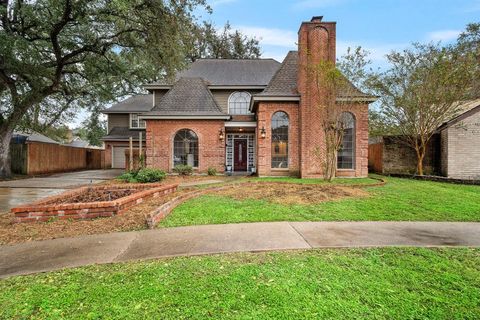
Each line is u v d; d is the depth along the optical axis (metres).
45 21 12.73
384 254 3.51
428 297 2.47
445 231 4.56
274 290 2.60
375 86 12.98
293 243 3.98
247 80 18.33
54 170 19.11
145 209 5.96
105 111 23.88
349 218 5.43
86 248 3.84
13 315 2.23
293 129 13.70
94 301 2.43
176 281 2.80
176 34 13.34
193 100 15.92
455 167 12.56
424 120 12.53
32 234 4.48
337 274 2.94
